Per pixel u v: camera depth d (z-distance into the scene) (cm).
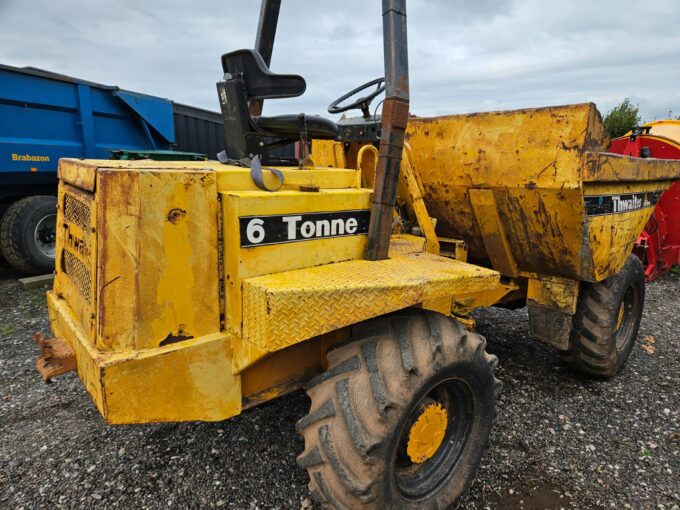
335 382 192
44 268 615
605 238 282
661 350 425
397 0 201
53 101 636
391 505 191
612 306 331
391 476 187
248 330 174
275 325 164
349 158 290
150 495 235
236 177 185
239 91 213
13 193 648
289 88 213
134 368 167
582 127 241
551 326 322
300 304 167
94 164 192
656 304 560
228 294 185
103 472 250
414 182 264
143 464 256
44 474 248
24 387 336
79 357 185
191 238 175
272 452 266
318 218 199
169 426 289
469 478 227
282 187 200
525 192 267
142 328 171
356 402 184
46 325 457
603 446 282
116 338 169
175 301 176
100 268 167
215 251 182
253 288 169
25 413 304
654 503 238
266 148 223
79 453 264
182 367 177
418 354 194
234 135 220
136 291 167
